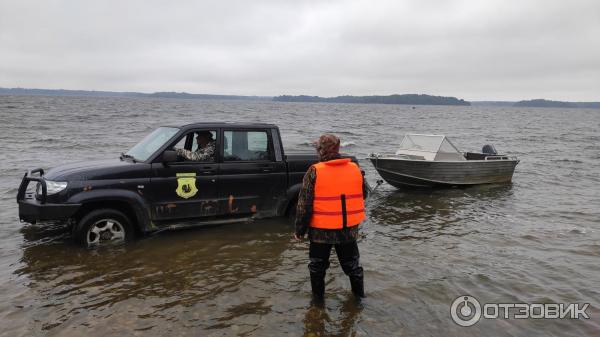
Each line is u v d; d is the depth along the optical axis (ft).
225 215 22.52
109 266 17.71
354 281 14.98
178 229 22.80
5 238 21.01
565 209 31.35
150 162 20.45
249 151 23.18
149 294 15.29
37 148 61.46
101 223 19.77
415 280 17.19
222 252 19.77
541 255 20.76
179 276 16.97
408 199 34.37
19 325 12.96
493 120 279.49
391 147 79.00
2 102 279.49
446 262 19.49
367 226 25.76
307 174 14.08
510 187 40.88
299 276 17.31
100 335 12.50
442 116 337.11
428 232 24.59
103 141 74.13
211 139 22.41
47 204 18.48
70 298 14.82
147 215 20.38
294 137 96.68
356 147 78.38
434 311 14.52
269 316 13.87
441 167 37.86
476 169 39.86
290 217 24.70
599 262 19.85
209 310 14.21
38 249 19.48
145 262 18.25
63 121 127.75
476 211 30.35
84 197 18.86
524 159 66.54
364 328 13.20
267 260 19.02
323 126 150.71
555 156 71.92
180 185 21.03
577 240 23.35
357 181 14.32
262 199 23.39
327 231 13.99
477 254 20.74
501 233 24.58
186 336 12.55
